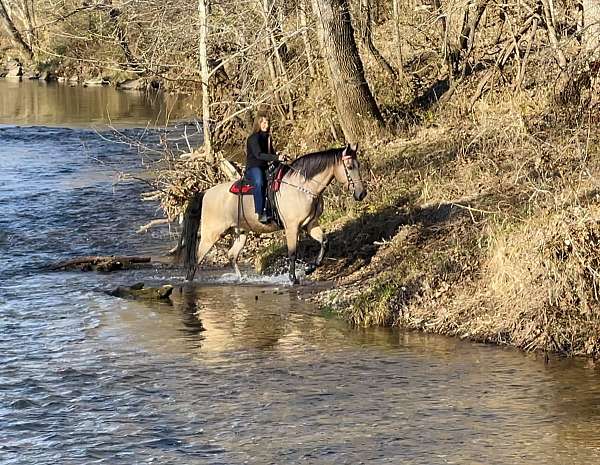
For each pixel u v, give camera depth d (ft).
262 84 89.20
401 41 96.43
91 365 39.40
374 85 85.51
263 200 51.93
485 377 36.32
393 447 30.12
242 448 30.42
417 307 44.39
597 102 57.41
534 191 47.96
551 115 59.88
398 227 53.93
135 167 101.19
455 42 83.56
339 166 51.29
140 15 72.02
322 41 73.72
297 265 55.26
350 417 32.76
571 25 64.54
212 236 54.08
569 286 39.93
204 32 67.00
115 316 47.19
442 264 45.83
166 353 40.83
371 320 44.37
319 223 59.06
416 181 59.93
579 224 40.52
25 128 138.82
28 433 32.17
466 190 55.16
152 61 71.00
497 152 58.90
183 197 66.64
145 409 34.17
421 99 81.61
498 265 43.14
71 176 96.94
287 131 90.79
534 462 28.71
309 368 38.17
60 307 49.14
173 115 145.38
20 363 39.81
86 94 189.16
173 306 48.83
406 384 35.86
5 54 233.55
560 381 35.58
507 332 40.73
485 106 69.10
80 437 31.71
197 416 33.32
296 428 31.94
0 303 50.03
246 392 35.60
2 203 81.82
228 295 50.80
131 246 65.51
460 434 30.96
